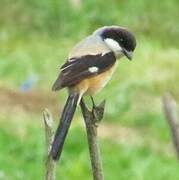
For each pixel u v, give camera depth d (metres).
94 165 7.88
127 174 14.49
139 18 22.88
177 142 12.04
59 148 7.69
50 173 7.64
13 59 19.30
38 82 18.08
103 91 17.52
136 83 17.84
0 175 13.66
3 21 22.30
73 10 22.86
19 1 22.75
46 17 22.53
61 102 17.23
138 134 16.14
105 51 9.14
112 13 22.95
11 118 16.03
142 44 20.80
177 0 23.88
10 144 14.97
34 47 20.45
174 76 18.50
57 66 19.22
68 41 21.47
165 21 22.73
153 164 14.72
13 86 18.02
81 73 8.81
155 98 17.48
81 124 15.95
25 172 14.14
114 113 16.94
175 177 14.47
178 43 21.91
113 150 15.24
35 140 15.05
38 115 16.48
